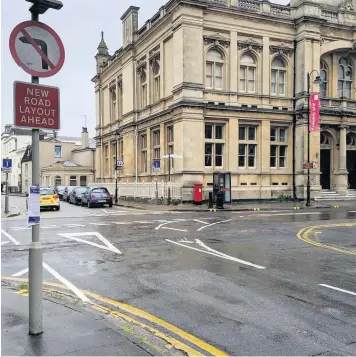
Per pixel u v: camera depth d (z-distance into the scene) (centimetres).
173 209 2425
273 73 3127
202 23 2772
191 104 2712
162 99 3089
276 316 558
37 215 471
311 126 2909
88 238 1291
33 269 462
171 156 2758
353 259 948
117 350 421
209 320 543
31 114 466
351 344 465
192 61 2730
